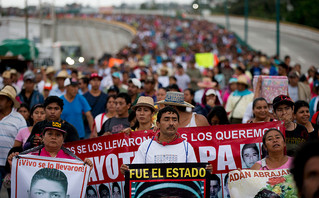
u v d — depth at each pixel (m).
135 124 7.25
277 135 5.23
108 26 80.88
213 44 52.84
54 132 5.42
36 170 5.35
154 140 5.22
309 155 2.30
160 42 54.88
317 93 10.08
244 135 6.32
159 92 9.35
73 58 8.98
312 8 68.38
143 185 4.83
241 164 6.31
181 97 6.97
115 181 6.46
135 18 102.00
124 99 7.67
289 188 5.00
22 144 6.82
